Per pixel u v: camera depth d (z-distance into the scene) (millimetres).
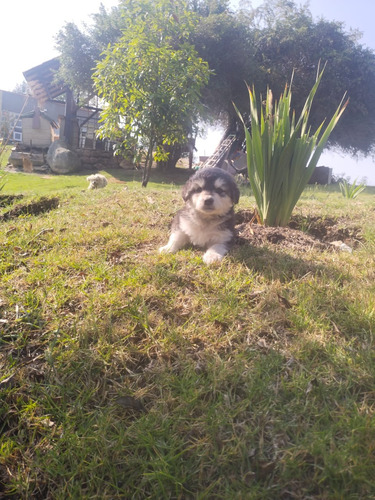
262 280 595
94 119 4914
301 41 4199
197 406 366
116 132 1952
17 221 993
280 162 903
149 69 1812
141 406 376
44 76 4500
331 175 4172
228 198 753
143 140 1977
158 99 1829
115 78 1813
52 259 654
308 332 462
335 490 292
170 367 409
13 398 389
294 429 339
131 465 328
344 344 438
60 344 440
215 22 3840
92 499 310
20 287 556
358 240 925
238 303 519
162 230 889
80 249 717
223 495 299
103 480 321
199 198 717
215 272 613
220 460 321
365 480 293
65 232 824
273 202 932
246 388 380
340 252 787
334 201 1473
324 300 530
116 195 1287
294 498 293
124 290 538
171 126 1948
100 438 344
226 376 391
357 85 4234
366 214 1118
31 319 481
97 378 404
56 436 356
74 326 461
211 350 432
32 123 4566
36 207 1226
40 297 522
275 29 4223
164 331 459
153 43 1822
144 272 594
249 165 957
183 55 1934
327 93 4223
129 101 1831
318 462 312
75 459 335
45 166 4031
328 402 365
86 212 1026
